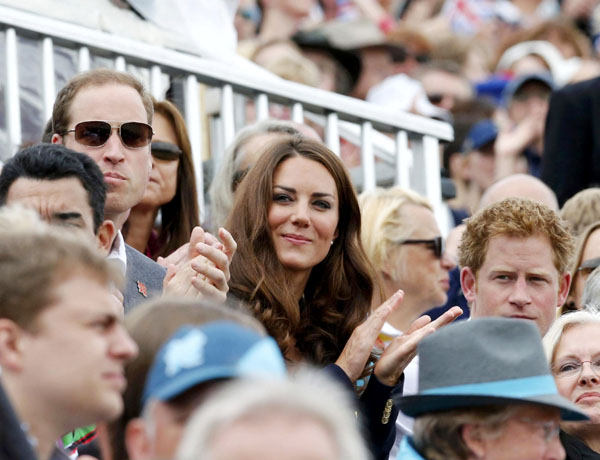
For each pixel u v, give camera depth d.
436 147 29.95
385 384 18.44
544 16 50.22
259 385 8.74
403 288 23.73
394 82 42.34
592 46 49.16
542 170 30.88
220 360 10.78
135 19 28.91
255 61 37.16
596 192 26.52
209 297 17.30
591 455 17.77
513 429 13.21
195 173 24.02
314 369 19.44
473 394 13.21
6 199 16.64
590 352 18.09
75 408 11.36
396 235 23.78
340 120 28.97
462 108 39.50
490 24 49.41
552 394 13.42
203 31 30.08
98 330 11.48
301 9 42.97
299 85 28.09
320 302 20.38
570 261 20.83
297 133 23.45
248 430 8.46
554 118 30.69
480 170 37.59
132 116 19.50
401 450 13.77
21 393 11.34
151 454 10.89
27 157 16.75
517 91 38.94
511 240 20.02
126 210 19.27
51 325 11.35
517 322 13.73
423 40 43.75
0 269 11.41
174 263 20.42
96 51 25.80
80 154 16.95
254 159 22.89
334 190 20.41
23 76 25.48
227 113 27.12
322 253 20.16
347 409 9.07
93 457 14.22
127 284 18.72
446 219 31.78
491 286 20.06
